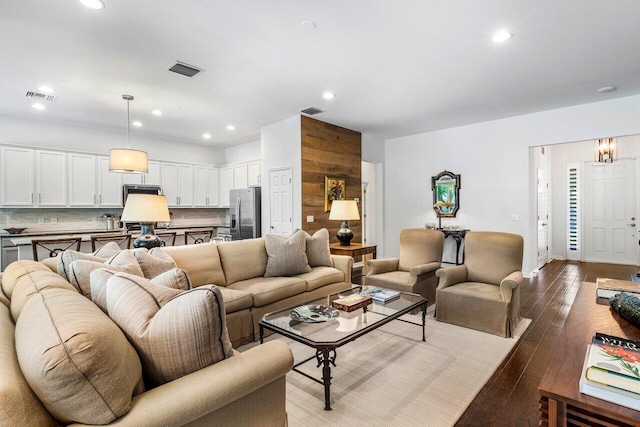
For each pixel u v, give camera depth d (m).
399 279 3.57
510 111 5.04
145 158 4.04
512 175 5.40
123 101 4.48
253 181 6.84
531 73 3.61
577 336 1.34
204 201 7.34
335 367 2.40
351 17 2.55
